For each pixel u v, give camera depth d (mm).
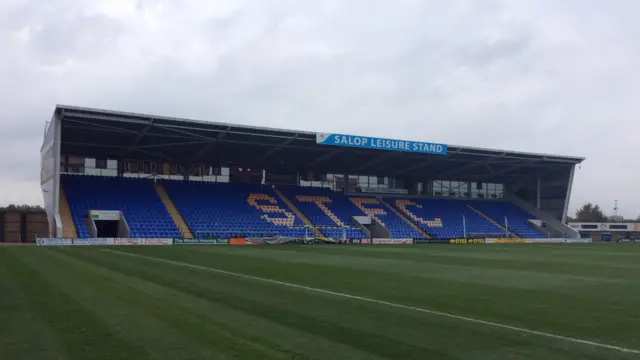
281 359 7027
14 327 8914
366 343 8016
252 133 45469
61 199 46344
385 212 62406
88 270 18875
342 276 17844
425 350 7656
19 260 23250
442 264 23688
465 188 72688
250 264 22484
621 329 9305
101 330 8695
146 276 17094
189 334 8453
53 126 40156
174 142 47875
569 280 17359
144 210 48406
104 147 48875
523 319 10188
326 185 63500
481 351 7656
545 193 70750
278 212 55812
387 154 55719
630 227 86812
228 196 55906
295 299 12414
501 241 60906
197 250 33438
